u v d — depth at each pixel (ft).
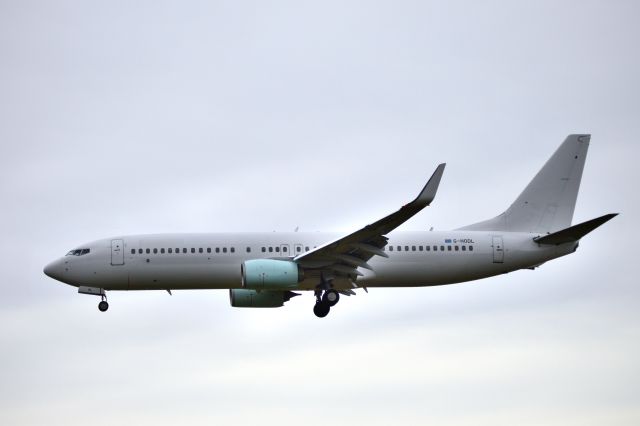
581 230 470.39
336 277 462.60
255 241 465.47
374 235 427.74
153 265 457.27
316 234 473.67
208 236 465.88
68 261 458.50
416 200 396.16
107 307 469.98
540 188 502.38
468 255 477.36
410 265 472.03
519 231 497.05
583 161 506.07
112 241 460.14
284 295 490.08
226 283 464.24
